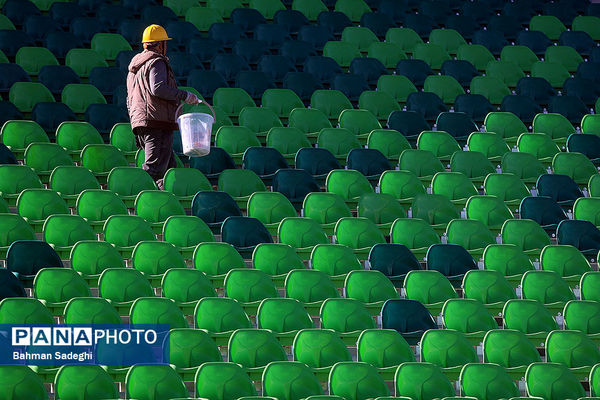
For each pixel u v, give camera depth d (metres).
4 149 44.16
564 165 50.19
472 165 49.34
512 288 39.88
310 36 62.41
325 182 47.47
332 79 56.88
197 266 39.25
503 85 58.00
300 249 41.59
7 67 51.78
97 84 53.28
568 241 44.41
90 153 45.22
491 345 36.03
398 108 54.78
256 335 34.38
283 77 57.31
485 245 43.59
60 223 39.41
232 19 63.31
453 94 57.16
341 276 39.84
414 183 46.66
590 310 38.88
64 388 30.80
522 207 46.12
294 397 32.22
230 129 49.00
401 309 37.50
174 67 55.56
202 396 31.81
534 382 34.38
